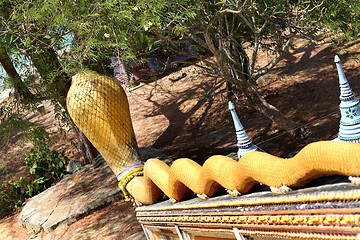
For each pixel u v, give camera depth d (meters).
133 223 8.09
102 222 8.74
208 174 2.24
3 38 5.52
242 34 8.69
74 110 3.98
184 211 2.65
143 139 15.97
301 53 16.38
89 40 3.90
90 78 4.03
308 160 1.54
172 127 15.91
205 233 2.53
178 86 19.11
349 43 14.78
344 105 2.04
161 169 2.97
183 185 2.76
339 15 6.41
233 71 8.88
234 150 11.48
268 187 1.97
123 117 4.06
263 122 12.52
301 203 1.60
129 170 3.94
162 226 3.19
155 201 3.46
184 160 2.55
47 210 10.09
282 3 6.69
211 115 15.20
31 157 13.51
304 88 13.59
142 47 6.80
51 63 8.04
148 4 3.88
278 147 10.42
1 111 9.85
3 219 11.77
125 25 4.45
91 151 14.10
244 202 1.96
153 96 19.42
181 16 4.43
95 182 11.20
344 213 1.42
